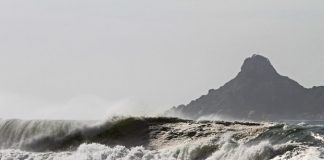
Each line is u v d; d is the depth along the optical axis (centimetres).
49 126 7331
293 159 4591
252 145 5181
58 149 6994
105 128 7138
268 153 4838
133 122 7100
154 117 7138
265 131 5647
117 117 7344
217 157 5188
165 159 5344
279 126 5762
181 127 6712
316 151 4638
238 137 5716
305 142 4956
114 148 5762
